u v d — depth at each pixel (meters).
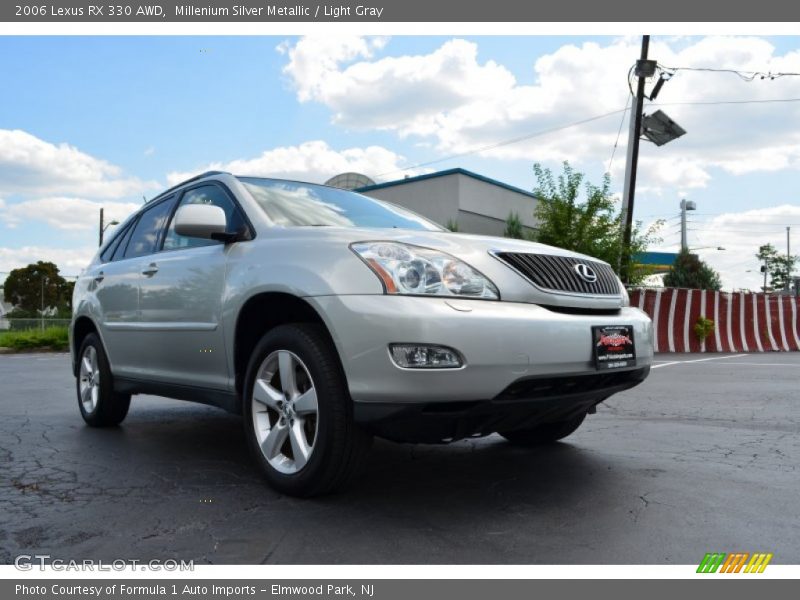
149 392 4.52
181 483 3.45
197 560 2.45
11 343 22.03
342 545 2.58
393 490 3.29
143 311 4.38
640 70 17.67
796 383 7.89
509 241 3.44
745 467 3.75
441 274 2.93
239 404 3.63
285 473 3.17
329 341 3.07
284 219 3.73
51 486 3.40
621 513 2.93
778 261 65.50
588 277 3.39
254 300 3.39
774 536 2.66
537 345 2.93
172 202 4.62
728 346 14.42
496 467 3.76
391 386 2.78
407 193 27.17
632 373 3.49
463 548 2.55
